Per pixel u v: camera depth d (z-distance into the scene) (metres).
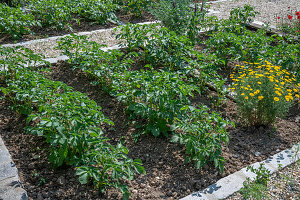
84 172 3.15
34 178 3.53
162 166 3.87
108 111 4.95
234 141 4.45
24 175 3.60
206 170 3.83
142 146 4.22
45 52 6.89
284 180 3.69
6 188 3.27
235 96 4.93
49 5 8.61
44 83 4.38
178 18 8.24
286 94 4.73
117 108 5.04
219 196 3.38
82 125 3.46
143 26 6.69
